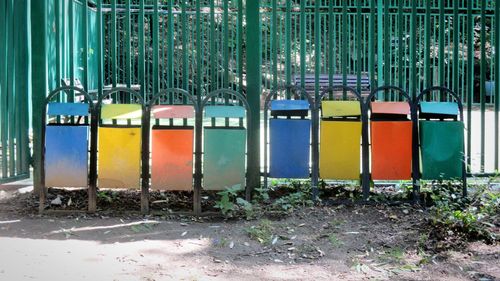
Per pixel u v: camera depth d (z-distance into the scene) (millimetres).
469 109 7379
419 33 16188
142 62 7043
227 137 6371
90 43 13570
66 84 7504
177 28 16938
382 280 4418
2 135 7129
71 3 6961
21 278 4391
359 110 6598
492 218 5875
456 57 7703
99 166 6262
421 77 16266
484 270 4609
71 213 6199
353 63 17594
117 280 4375
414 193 6520
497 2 7344
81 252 5027
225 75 7168
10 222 5922
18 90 7230
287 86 6730
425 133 6531
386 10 7293
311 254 5012
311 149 6664
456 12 7527
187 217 6180
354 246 5223
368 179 6566
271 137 6680
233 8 15609
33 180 6965
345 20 7117
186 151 6301
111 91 6375
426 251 5082
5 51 7105
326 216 6145
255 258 4914
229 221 6074
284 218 6094
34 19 6699
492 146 10977
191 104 6953
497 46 7371
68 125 6270
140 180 6328
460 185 6832
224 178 6375
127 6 7020
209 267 4680
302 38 7141
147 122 6301
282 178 7043
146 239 5418
